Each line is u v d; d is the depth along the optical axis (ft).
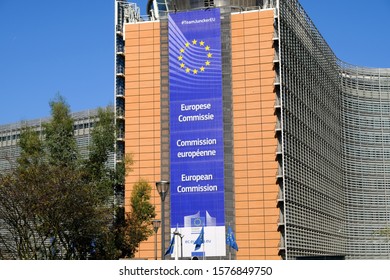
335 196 433.48
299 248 332.80
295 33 363.56
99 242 242.17
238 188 320.29
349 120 480.23
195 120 328.29
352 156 477.77
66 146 245.86
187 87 331.98
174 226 319.88
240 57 331.77
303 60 376.48
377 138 492.95
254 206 317.22
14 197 209.77
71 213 216.33
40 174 214.07
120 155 338.95
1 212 215.10
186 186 322.96
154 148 334.03
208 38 334.65
